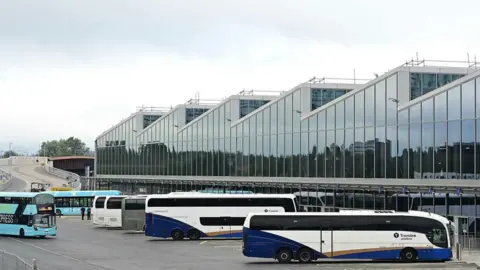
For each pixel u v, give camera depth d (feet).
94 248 162.81
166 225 181.98
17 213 192.24
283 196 181.47
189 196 183.42
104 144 364.38
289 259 135.85
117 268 122.83
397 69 165.78
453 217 148.36
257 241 135.95
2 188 407.03
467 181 142.72
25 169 588.91
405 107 161.79
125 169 336.29
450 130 148.56
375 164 171.53
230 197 181.88
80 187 403.54
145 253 150.82
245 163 232.32
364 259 140.67
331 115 189.57
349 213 137.49
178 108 282.77
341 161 184.55
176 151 282.56
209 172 255.91
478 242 142.41
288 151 208.85
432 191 150.71
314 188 195.62
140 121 325.01
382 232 136.46
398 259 136.56
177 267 124.98
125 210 206.08
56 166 611.47
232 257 144.46
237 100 242.17
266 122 220.84
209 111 256.32
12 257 117.60
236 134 238.48
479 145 140.46
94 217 229.04
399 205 164.25
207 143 257.75
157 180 297.74
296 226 136.46
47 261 134.10
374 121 172.76
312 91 204.64
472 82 143.13
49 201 194.08
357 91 179.32
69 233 211.20
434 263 132.57
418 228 136.56
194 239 182.09
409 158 160.25
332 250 135.85
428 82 167.22
